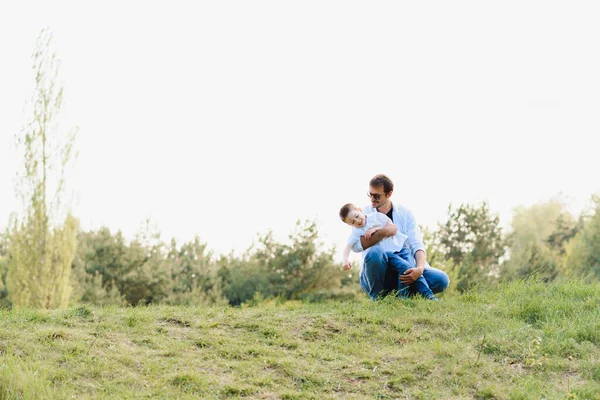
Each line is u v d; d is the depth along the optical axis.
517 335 6.59
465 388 5.59
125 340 6.35
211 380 5.57
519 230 49.69
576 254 29.23
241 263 24.09
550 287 8.33
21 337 6.13
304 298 22.83
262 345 6.41
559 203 50.66
